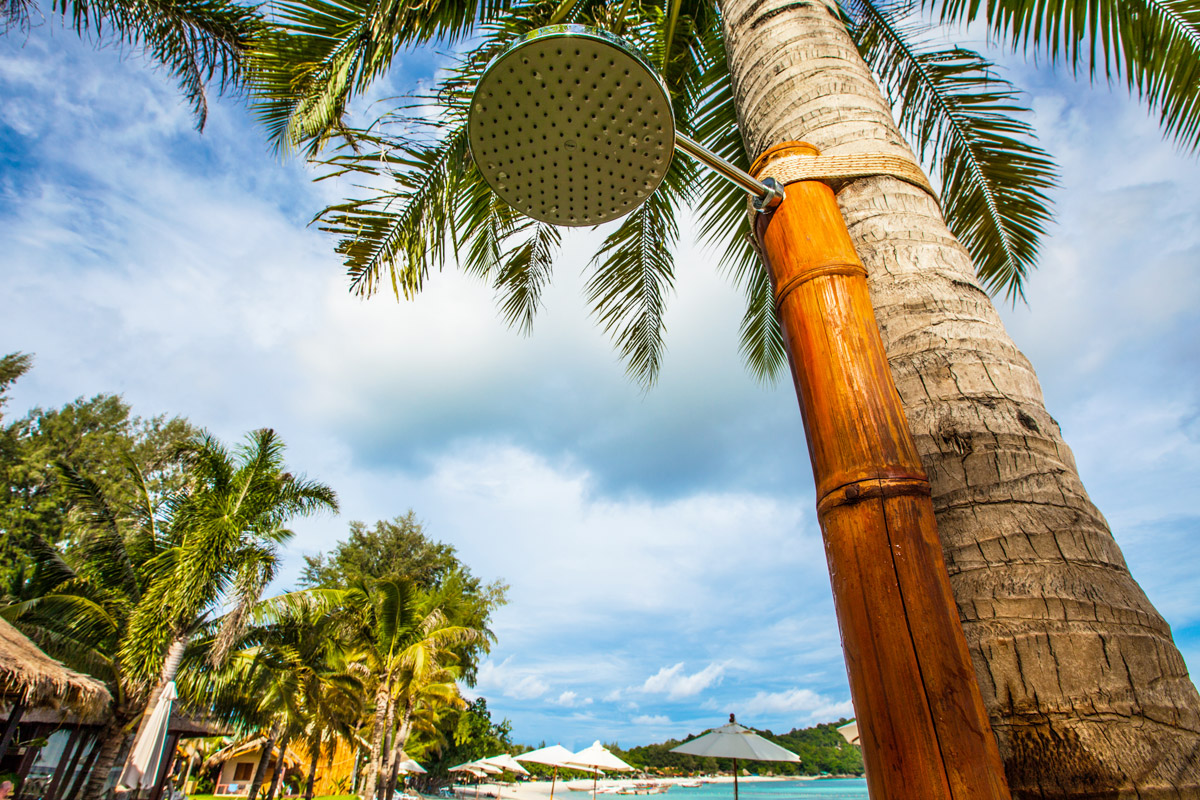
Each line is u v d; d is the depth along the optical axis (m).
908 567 0.82
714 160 1.24
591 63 1.08
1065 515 0.98
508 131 1.22
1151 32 2.74
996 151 4.01
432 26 3.47
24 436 27.12
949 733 0.72
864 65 1.95
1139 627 0.86
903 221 1.40
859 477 0.90
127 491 23.88
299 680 16.56
